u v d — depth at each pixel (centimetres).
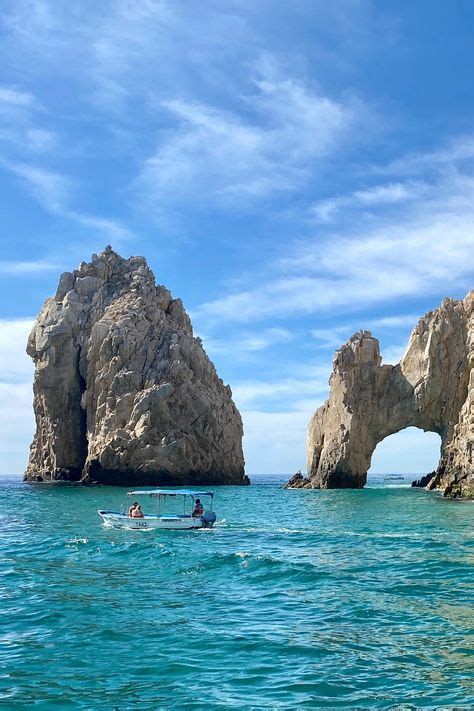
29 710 1313
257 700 1352
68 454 12025
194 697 1372
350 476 9944
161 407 10912
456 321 9612
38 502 7562
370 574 2712
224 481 11838
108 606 2180
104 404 11175
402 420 9850
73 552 3406
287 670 1531
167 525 4606
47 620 1997
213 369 12569
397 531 4353
